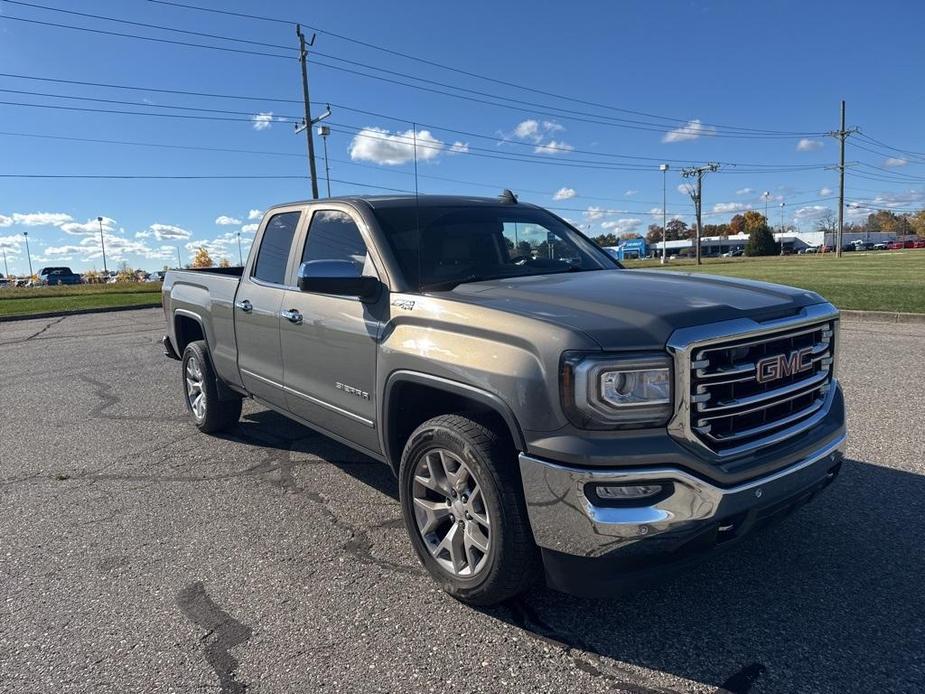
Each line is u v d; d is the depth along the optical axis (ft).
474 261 12.65
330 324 12.67
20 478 16.33
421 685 8.35
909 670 8.30
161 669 8.81
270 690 8.34
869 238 411.13
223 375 18.20
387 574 11.19
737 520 8.65
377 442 12.01
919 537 11.74
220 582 11.03
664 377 8.20
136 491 15.23
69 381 28.68
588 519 8.15
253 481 15.67
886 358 26.91
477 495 9.68
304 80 101.24
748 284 10.81
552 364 8.38
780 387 9.23
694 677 8.34
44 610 10.32
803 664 8.50
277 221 16.02
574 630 9.42
